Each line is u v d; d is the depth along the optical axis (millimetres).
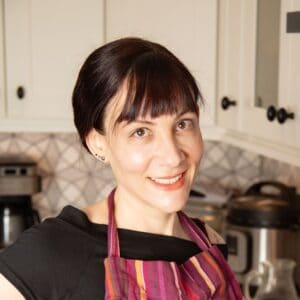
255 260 2740
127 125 1331
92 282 1363
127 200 1433
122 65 1338
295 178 3041
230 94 2717
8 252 1360
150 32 2910
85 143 1438
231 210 2814
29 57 2957
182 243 1476
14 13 2930
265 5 2377
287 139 2207
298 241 2770
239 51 2613
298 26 2098
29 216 3242
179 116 1338
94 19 2930
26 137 3385
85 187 3418
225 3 2764
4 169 3189
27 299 1340
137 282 1370
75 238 1385
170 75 1330
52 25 2941
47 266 1351
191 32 2887
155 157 1338
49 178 3404
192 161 1370
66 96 2986
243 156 3426
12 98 2980
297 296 2525
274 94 2299
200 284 1432
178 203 1361
